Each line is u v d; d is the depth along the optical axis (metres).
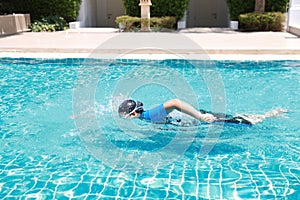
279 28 13.54
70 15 15.48
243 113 4.86
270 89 6.09
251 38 11.00
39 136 4.16
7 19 12.89
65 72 7.56
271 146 3.78
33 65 8.34
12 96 5.87
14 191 2.98
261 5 13.65
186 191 2.94
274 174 3.21
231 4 14.70
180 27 15.21
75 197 2.88
